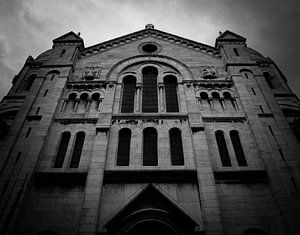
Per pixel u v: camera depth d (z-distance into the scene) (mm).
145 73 24266
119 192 15227
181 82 22641
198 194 15156
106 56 25797
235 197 15125
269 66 26406
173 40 27891
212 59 25609
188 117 19219
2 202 14203
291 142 17531
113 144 17641
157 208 14359
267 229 13797
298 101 22156
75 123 19094
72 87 22031
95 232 13281
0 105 21359
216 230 13297
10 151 16766
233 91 21750
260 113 19547
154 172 15938
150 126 18844
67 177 15859
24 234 13453
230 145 17844
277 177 15656
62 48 25906
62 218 14141
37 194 15156
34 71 25047
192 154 17094
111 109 19828
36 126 18469
